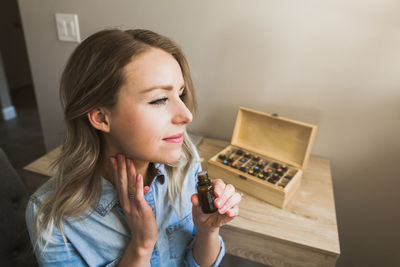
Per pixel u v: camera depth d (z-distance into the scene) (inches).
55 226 22.9
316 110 43.1
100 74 19.6
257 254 33.5
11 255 32.6
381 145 41.9
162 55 20.6
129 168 22.1
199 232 26.4
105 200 24.1
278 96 44.3
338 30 38.2
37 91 60.1
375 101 39.9
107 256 25.1
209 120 49.9
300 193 37.5
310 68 41.2
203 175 23.2
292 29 40.1
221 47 44.6
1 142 90.4
